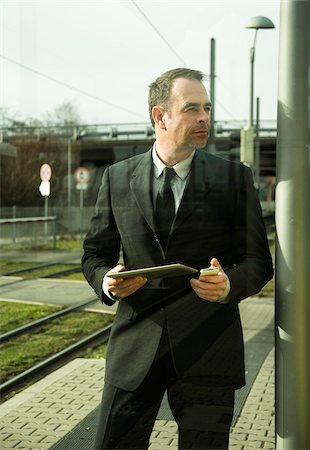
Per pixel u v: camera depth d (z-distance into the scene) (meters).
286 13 1.96
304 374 1.97
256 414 2.96
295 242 1.98
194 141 2.35
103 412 2.44
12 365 5.08
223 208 2.32
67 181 6.36
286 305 1.99
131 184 2.42
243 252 2.31
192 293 2.32
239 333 2.39
